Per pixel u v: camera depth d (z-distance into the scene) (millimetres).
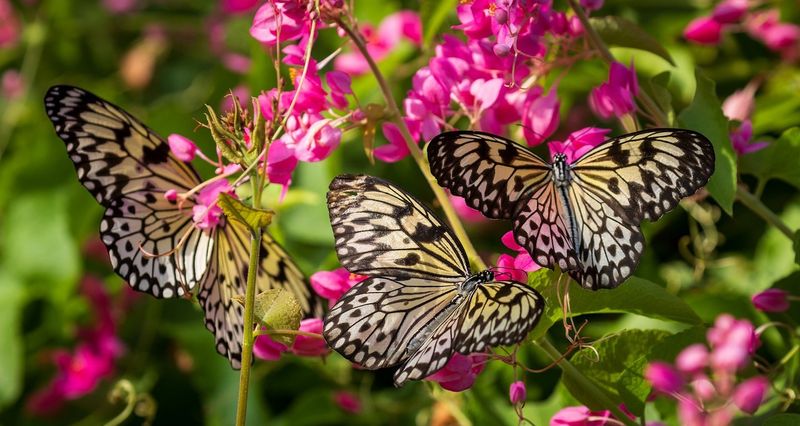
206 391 1431
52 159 1594
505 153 1047
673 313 1125
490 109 1138
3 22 1927
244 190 1340
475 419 1265
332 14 1103
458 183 1044
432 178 1114
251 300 1067
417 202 1065
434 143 1035
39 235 1565
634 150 1047
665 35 1435
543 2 1104
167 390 1480
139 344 1509
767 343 1237
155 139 1136
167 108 1485
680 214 1385
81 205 1578
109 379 1511
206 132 1479
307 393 1410
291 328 1074
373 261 1064
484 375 1303
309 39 1082
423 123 1120
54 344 1544
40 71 1895
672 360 1134
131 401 1336
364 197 1068
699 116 1139
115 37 1939
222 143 1067
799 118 1363
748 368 1164
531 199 1052
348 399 1408
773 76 1421
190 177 1142
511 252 1410
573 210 1052
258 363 1424
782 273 1296
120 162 1131
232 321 1154
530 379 1309
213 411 1423
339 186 1070
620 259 1042
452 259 1062
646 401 1146
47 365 1547
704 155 1035
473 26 1115
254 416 1420
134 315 1530
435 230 1064
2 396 1499
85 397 1519
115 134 1128
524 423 1242
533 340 1108
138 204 1137
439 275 1060
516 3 1097
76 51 1921
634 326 1282
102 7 1939
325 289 1122
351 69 1429
